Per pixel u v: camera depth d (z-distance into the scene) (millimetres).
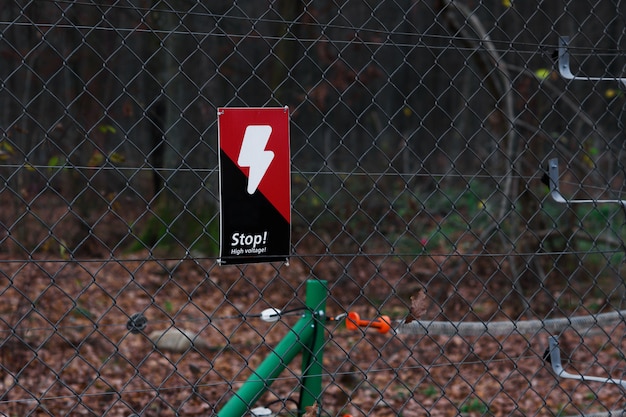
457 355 9516
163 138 3418
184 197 13977
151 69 14242
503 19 14289
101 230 13102
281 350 4113
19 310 7566
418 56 25094
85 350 8844
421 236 14211
